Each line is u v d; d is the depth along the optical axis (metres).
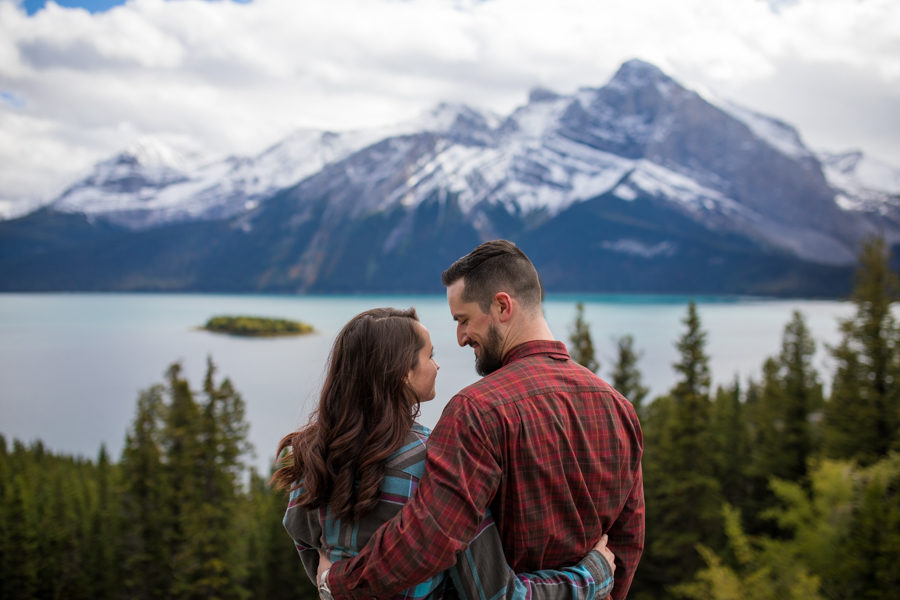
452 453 1.90
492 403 1.96
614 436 2.13
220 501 34.50
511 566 2.02
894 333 23.09
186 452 33.19
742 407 38.19
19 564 36.25
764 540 15.17
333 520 2.10
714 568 14.35
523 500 1.94
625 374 30.55
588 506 2.05
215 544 32.91
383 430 2.06
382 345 2.15
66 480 56.91
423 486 1.91
